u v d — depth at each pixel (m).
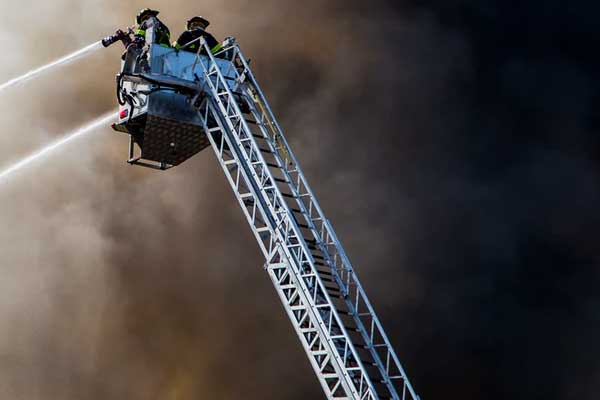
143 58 57.75
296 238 51.00
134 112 57.75
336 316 48.06
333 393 48.00
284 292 51.72
